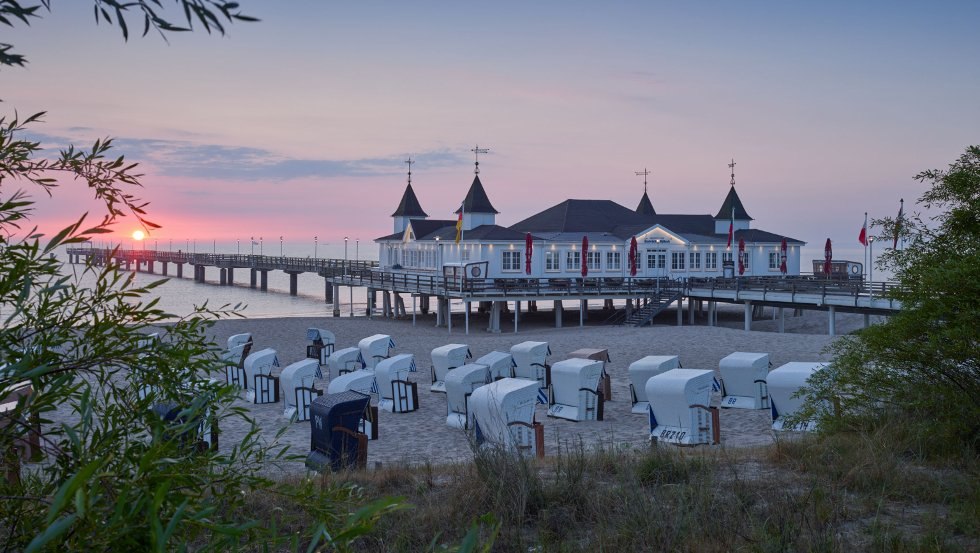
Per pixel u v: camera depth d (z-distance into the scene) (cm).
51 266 300
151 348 325
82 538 252
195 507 284
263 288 12162
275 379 2559
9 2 224
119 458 300
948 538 680
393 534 734
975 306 1029
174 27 229
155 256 16875
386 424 2161
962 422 1038
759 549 639
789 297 4750
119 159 323
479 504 811
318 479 889
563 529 741
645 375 2197
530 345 2708
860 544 683
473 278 5206
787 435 1750
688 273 6156
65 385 305
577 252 5850
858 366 1191
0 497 267
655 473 945
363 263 9112
